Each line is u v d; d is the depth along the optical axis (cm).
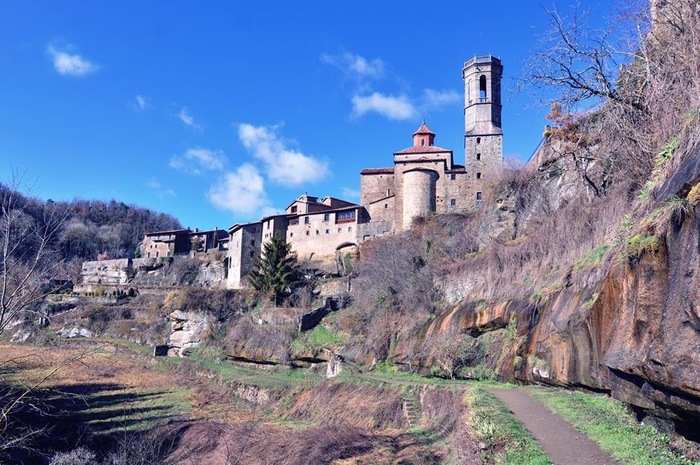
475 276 3092
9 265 1527
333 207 8344
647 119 1759
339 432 2084
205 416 3116
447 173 6750
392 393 2494
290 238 7462
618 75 1922
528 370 1970
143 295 7444
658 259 1015
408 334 3341
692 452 938
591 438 1150
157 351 5728
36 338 6184
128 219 13775
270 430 2500
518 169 3572
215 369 4556
